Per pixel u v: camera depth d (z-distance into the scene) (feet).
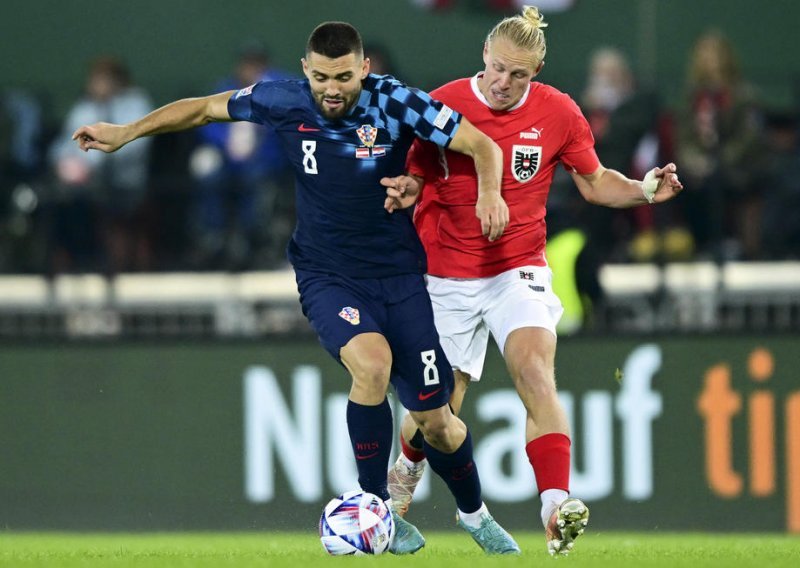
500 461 124.88
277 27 180.34
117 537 120.88
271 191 140.56
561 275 129.29
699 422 125.18
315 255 78.23
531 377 76.48
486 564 67.41
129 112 146.82
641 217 134.72
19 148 145.38
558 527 72.28
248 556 77.97
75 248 140.56
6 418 130.11
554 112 80.94
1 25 180.04
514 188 81.10
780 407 124.77
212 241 140.36
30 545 104.32
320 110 76.23
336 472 126.72
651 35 177.58
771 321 131.54
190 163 143.02
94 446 129.29
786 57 176.24
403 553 78.74
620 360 125.80
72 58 180.04
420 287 78.43
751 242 136.15
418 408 77.56
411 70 178.60
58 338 129.80
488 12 178.09
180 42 180.34
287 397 127.34
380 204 77.00
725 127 136.98
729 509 124.57
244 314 136.36
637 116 135.54
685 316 131.54
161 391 128.77
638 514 125.08
